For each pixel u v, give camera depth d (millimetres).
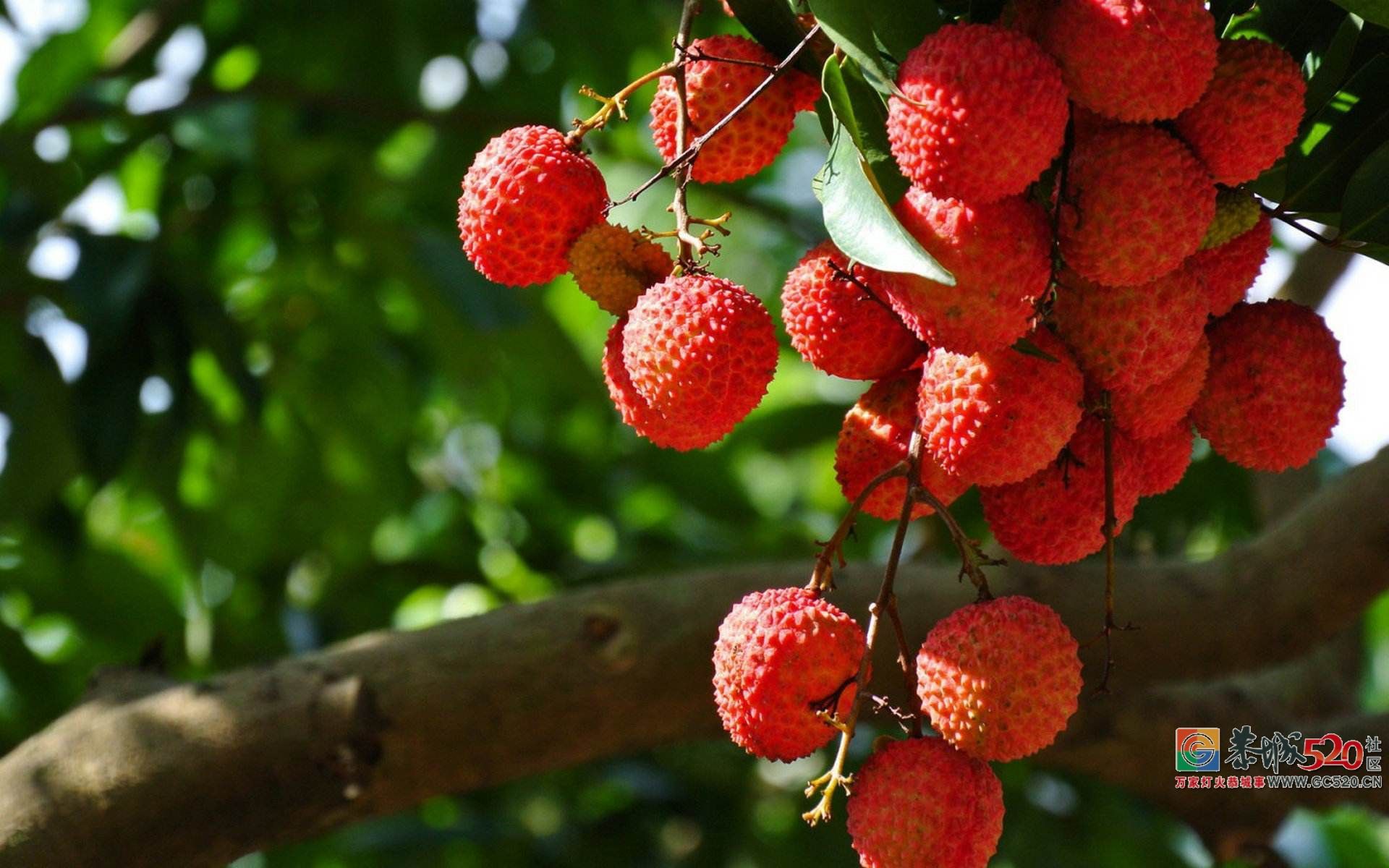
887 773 641
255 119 1330
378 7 1438
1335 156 656
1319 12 655
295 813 842
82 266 1174
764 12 650
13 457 1256
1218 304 660
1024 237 613
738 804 1459
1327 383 661
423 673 853
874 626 635
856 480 667
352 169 1366
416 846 1392
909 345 654
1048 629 634
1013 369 629
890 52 619
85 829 817
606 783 1441
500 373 1479
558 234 658
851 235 608
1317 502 907
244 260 1459
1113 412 653
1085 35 607
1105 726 1019
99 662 1428
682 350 634
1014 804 1340
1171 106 611
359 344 1475
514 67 1481
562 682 861
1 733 1370
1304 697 1222
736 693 642
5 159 1244
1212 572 914
